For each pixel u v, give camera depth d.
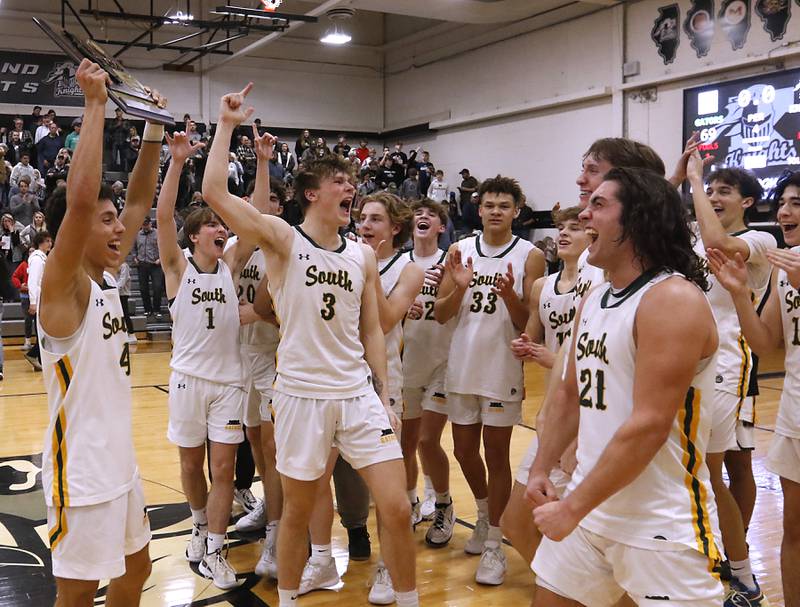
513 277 3.82
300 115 20.61
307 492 2.99
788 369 3.09
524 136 17.16
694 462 2.06
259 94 20.11
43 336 2.44
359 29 21.00
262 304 3.77
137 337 13.82
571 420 2.34
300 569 3.06
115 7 18.23
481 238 4.17
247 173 16.66
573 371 2.32
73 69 17.88
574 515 1.97
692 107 13.20
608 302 2.12
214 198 2.84
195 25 14.88
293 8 19.78
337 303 2.98
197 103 19.50
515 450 6.18
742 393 3.59
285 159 17.61
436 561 4.03
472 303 4.00
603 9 15.02
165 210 3.92
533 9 16.14
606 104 15.16
